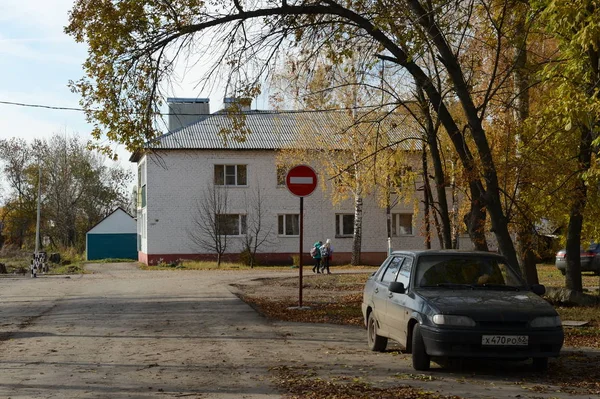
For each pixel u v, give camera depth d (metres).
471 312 8.88
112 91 15.91
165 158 47.31
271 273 36.88
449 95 18.30
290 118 42.78
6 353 11.01
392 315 10.20
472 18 16.33
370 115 23.20
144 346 11.64
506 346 8.79
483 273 10.24
